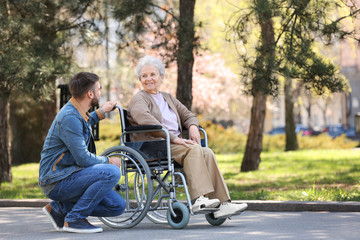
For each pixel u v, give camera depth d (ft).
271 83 36.86
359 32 36.58
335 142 132.36
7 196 39.63
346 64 176.35
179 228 21.30
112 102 22.53
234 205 21.44
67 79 41.81
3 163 55.26
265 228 21.52
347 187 42.09
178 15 50.60
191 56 45.42
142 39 48.08
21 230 22.22
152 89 23.53
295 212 27.96
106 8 45.50
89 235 19.85
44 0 44.57
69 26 46.29
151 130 21.47
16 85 41.63
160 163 21.58
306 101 192.44
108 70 80.23
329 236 19.02
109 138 115.96
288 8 35.78
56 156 20.43
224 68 129.49
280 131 187.01
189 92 46.68
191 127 23.66
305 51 35.94
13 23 41.88
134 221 21.68
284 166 72.84
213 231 20.54
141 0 44.24
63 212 21.47
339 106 238.89
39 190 46.06
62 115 20.34
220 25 70.44
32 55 42.45
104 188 20.47
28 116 97.19
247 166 67.26
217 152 123.24
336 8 36.58
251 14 36.94
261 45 36.65
